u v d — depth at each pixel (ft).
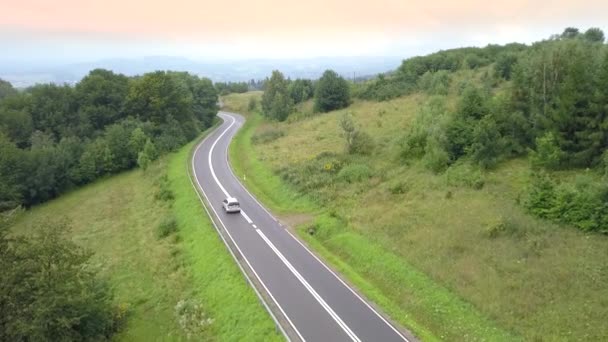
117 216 206.90
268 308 105.70
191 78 413.39
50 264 101.30
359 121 272.72
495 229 120.26
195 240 155.84
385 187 169.37
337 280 119.65
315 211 167.84
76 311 100.07
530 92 168.14
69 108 321.52
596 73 154.40
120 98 331.16
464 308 99.04
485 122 162.81
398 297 110.11
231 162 250.57
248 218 168.35
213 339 105.50
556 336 85.61
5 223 101.91
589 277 96.94
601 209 110.11
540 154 147.13
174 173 239.09
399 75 378.32
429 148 175.01
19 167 244.22
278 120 350.02
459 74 340.59
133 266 154.10
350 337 94.22
